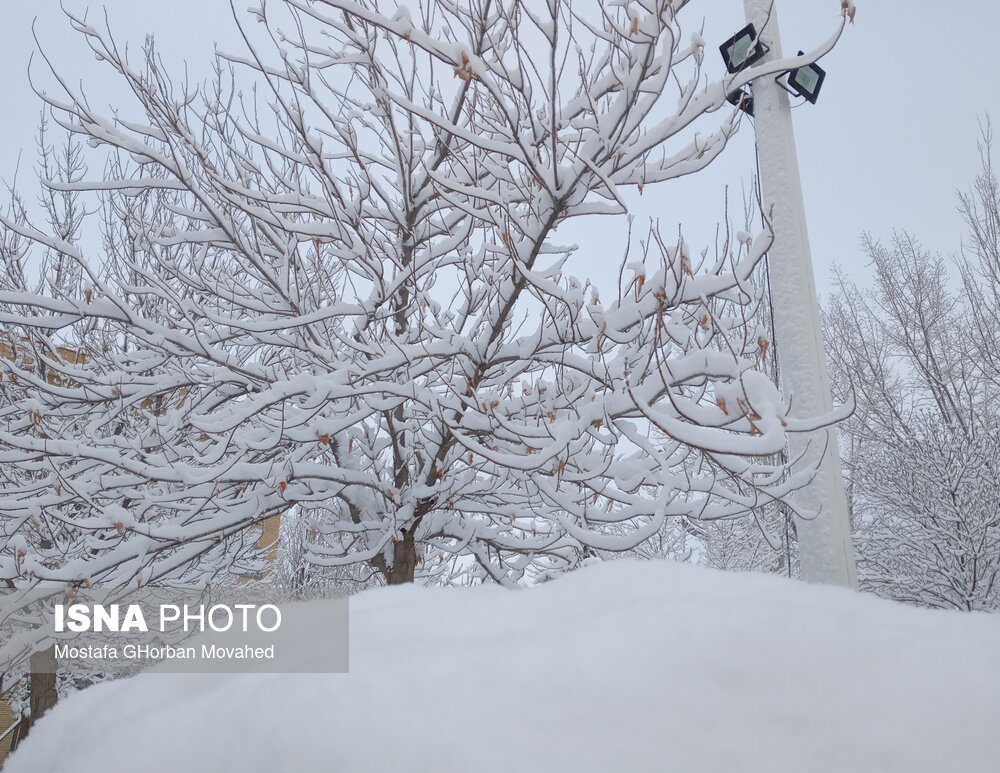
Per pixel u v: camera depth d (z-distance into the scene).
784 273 4.54
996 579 10.84
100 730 1.20
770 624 1.04
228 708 1.04
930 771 0.78
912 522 11.55
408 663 1.07
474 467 6.73
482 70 4.21
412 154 6.03
